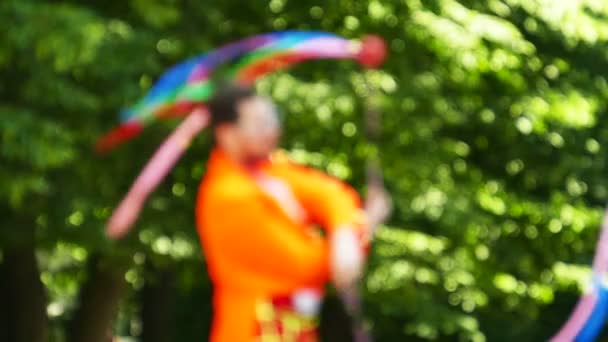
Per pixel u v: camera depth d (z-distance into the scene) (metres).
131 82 24.78
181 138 10.05
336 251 9.56
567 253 33.41
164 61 26.34
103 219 26.36
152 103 10.30
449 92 30.53
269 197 9.74
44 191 24.50
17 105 24.05
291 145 28.06
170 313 38.09
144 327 37.94
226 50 10.32
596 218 33.09
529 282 33.31
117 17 26.41
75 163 25.53
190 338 46.53
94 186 26.12
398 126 28.92
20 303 31.55
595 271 12.48
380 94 28.19
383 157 29.02
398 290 30.86
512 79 30.80
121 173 26.02
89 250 26.77
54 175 25.80
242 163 9.88
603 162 34.78
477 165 32.91
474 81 29.97
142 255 28.34
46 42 21.95
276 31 28.70
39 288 31.73
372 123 12.02
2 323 32.25
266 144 9.87
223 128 9.85
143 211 26.81
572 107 31.98
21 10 22.03
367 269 30.17
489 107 31.48
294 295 9.79
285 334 9.80
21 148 22.75
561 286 33.53
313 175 9.93
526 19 32.38
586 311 12.41
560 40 32.72
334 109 27.22
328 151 28.47
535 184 33.66
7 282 31.92
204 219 9.88
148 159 25.84
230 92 9.86
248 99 9.87
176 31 26.78
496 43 29.86
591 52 33.72
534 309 33.50
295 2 28.69
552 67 32.69
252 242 9.70
